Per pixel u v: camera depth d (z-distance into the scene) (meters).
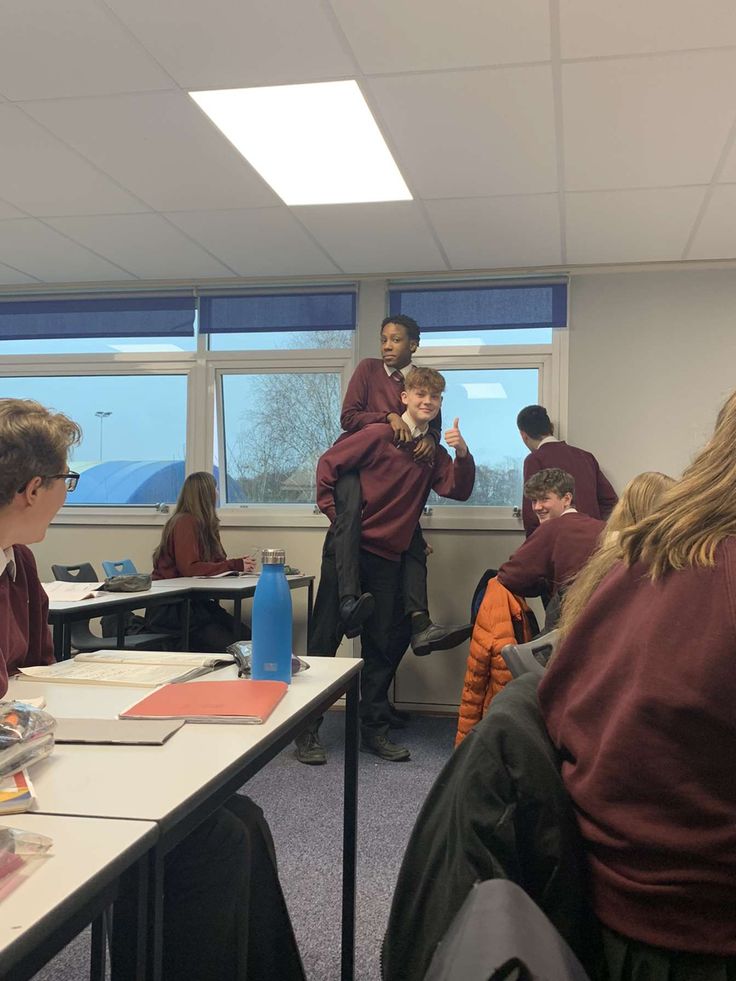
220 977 1.18
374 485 3.77
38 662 1.75
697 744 0.78
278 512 4.80
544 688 0.95
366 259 4.35
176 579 3.99
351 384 4.23
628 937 0.81
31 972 0.58
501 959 0.46
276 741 1.14
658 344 4.35
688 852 0.79
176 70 2.58
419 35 2.37
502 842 0.84
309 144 3.07
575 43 2.39
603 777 0.83
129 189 3.49
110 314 4.91
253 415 4.91
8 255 4.36
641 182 3.32
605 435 4.38
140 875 0.75
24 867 0.67
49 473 1.27
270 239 4.08
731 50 2.40
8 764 0.87
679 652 0.79
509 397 4.60
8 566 1.63
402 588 3.82
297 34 2.38
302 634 4.63
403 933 0.93
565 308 4.43
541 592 3.07
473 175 3.29
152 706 1.22
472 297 4.54
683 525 0.84
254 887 1.23
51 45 2.45
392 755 3.55
